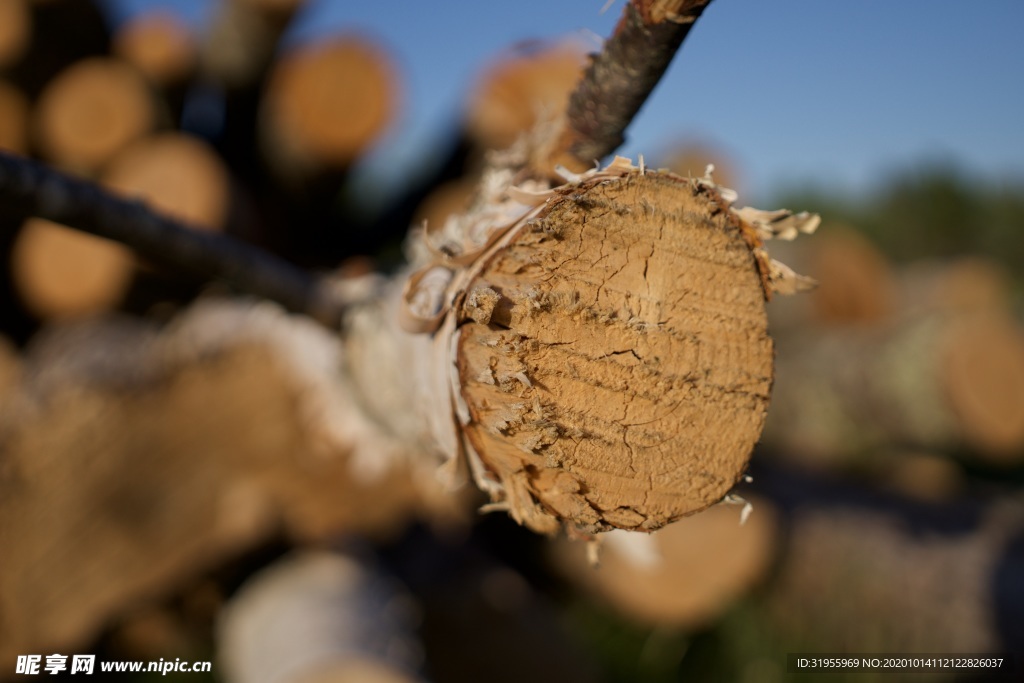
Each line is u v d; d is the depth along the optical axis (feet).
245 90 3.34
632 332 1.02
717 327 1.04
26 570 2.32
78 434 2.38
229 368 2.40
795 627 2.72
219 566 2.40
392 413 1.73
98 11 3.40
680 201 1.06
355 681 1.97
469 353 1.04
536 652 2.56
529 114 2.96
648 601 2.77
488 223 1.25
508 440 1.03
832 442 3.55
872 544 2.62
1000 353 3.35
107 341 2.61
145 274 2.96
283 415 2.34
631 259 1.03
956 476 3.50
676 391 1.03
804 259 4.55
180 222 1.55
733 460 1.07
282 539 2.43
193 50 3.43
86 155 3.24
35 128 3.34
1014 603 2.29
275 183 3.46
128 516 2.38
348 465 2.27
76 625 2.36
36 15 3.18
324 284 1.81
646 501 1.07
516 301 1.00
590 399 1.02
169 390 2.43
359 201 3.95
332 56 3.26
